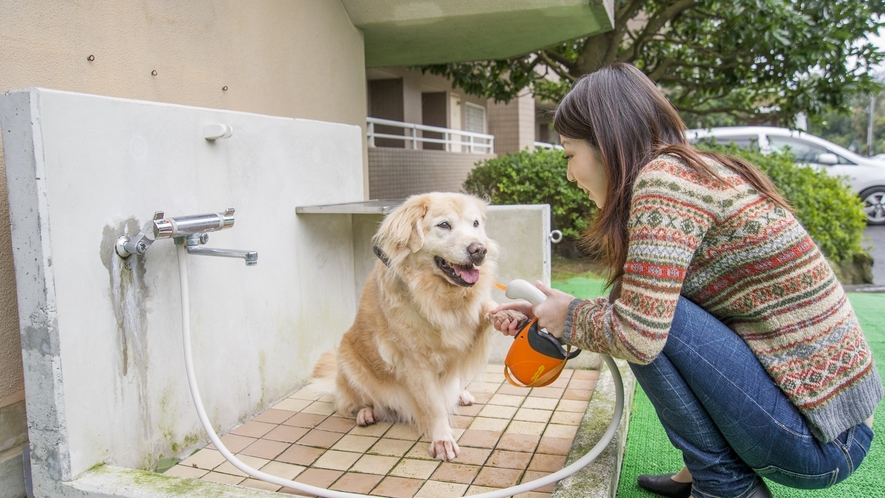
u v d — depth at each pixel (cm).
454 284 257
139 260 229
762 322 161
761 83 704
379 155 828
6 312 223
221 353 272
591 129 172
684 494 219
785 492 221
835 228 707
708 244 158
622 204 166
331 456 251
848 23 650
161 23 300
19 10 234
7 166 193
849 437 166
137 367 229
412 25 479
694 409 172
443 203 260
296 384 326
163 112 238
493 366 363
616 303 160
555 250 783
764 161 746
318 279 342
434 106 1294
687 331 164
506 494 197
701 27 771
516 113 1524
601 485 193
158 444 239
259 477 214
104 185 213
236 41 352
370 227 374
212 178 263
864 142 4184
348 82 470
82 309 206
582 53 765
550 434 265
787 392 160
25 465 221
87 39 262
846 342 157
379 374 276
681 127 170
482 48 582
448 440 248
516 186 741
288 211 315
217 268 267
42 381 199
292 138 316
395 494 218
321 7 433
